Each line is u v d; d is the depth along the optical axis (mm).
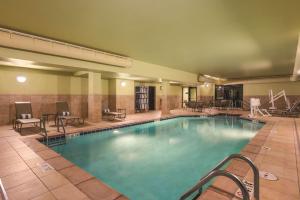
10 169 2867
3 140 4582
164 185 3215
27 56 4801
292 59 7508
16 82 6914
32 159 3287
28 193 2227
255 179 1671
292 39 4922
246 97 14625
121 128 7297
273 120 8523
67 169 2912
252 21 3766
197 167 3982
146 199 2793
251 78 14125
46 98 7758
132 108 11055
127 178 3467
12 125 6648
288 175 2682
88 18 3602
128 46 5629
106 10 3268
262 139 4758
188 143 5816
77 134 5875
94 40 5020
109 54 6398
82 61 6043
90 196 2215
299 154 3580
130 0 2936
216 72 11805
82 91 9039
